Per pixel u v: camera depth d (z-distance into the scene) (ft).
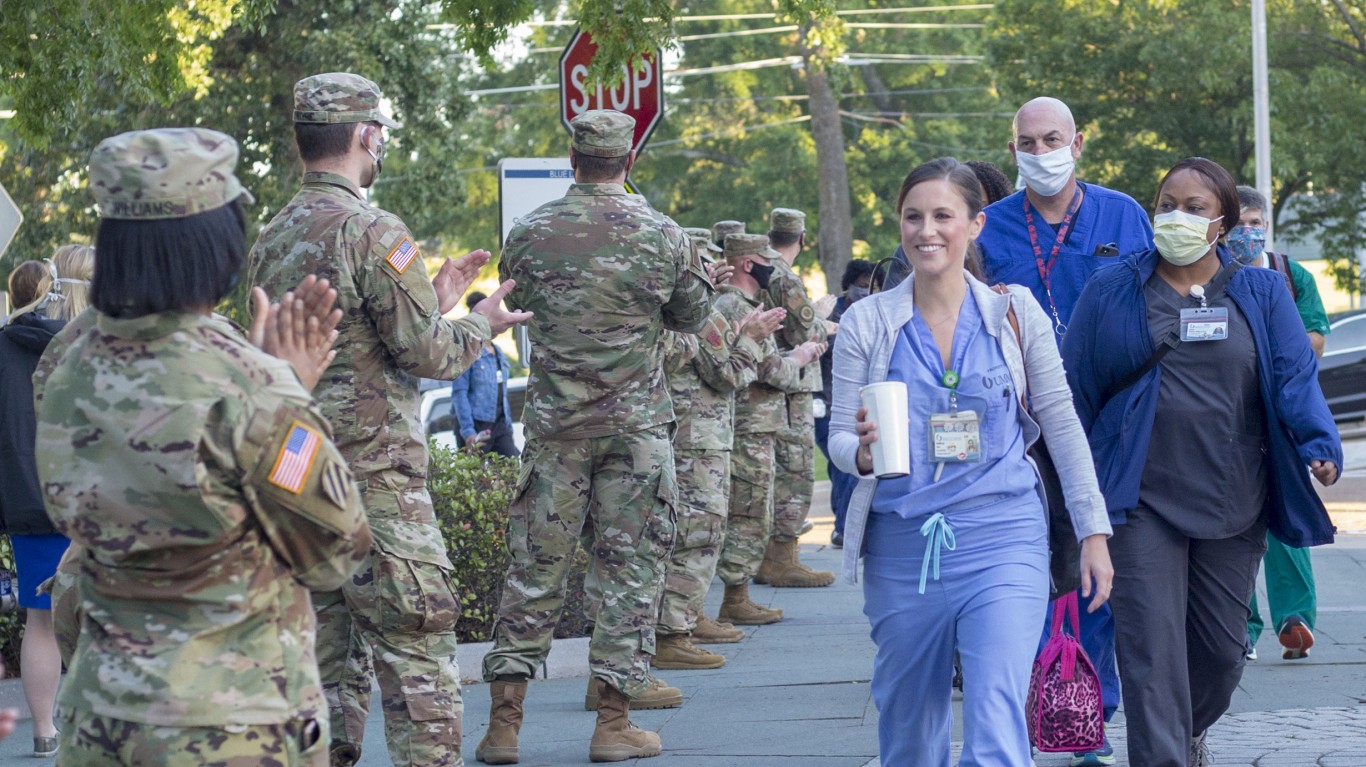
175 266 18.78
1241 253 45.32
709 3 313.94
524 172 64.08
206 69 153.17
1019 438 29.09
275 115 161.89
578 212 41.34
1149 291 34.40
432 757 33.32
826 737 43.65
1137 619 33.09
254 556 19.20
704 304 42.63
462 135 175.42
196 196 18.94
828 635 64.03
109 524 18.72
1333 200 204.44
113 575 19.04
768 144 303.89
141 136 18.88
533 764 41.75
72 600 23.94
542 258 41.16
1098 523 29.25
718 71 311.06
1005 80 211.41
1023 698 27.48
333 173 33.63
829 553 96.37
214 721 18.62
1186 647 33.88
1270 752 40.55
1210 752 40.75
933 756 29.40
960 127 304.71
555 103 320.70
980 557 28.17
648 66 64.03
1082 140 42.37
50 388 19.36
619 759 41.60
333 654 34.63
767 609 68.13
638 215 41.39
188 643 18.80
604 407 41.27
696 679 54.39
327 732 19.92
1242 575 34.58
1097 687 32.01
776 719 46.65
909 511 28.50
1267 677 51.39
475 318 34.47
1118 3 201.98
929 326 29.40
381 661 33.37
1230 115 197.67
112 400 18.78
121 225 18.85
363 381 32.71
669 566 56.80
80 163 159.63
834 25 210.59
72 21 67.41
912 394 28.89
